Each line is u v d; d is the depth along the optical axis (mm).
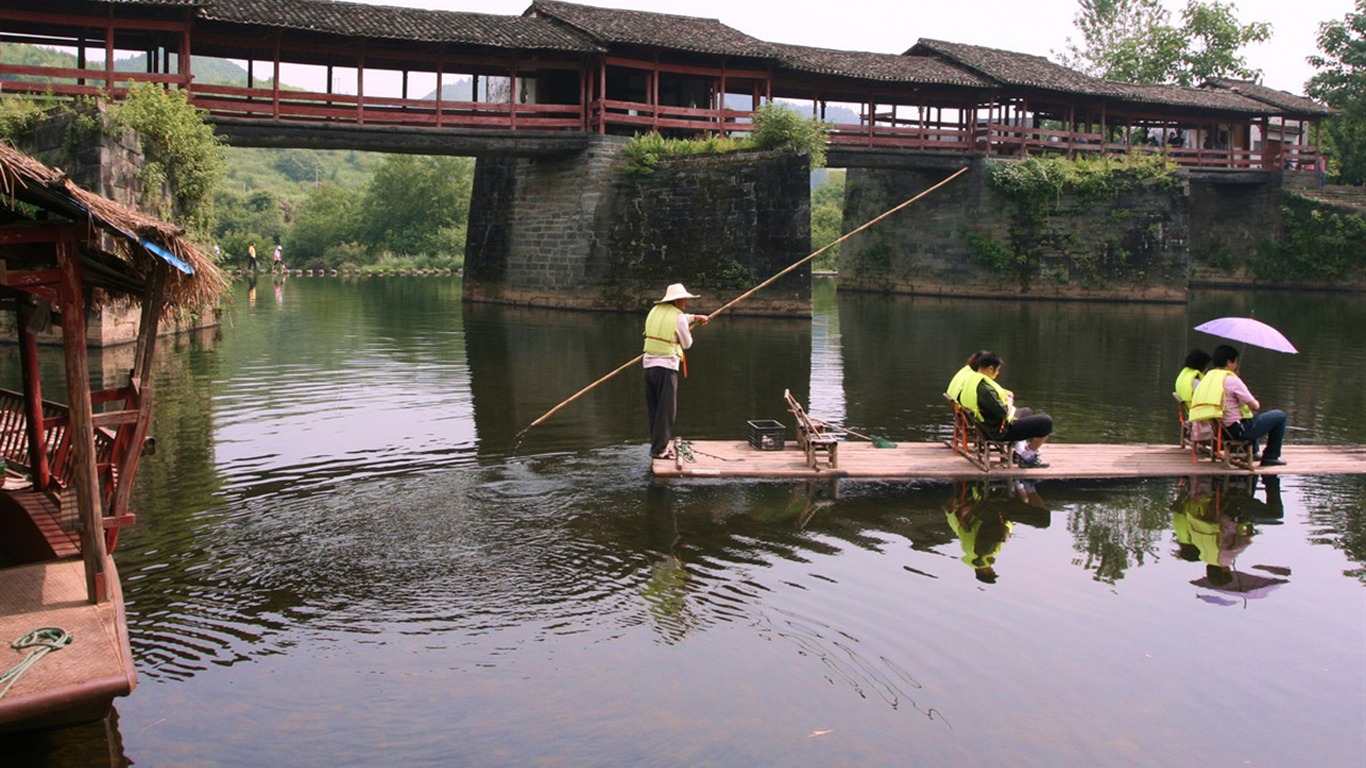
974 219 39156
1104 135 41594
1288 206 45094
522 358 19219
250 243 58094
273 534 8320
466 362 18594
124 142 19203
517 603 6953
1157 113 43062
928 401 14930
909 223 41719
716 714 5480
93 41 26438
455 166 65750
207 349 20219
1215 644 6414
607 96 33562
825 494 9688
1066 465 10656
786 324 26984
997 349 21719
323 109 27016
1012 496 9734
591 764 4992
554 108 29812
